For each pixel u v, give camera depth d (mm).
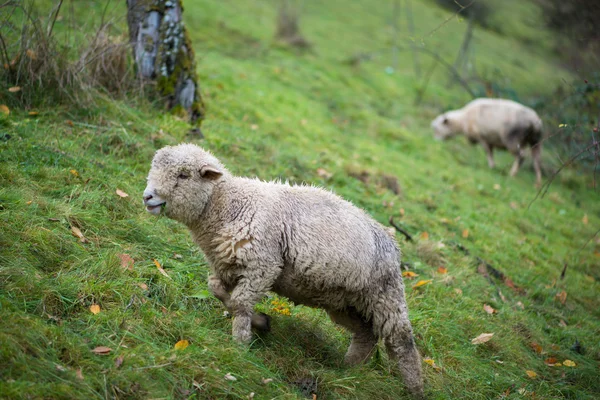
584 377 5836
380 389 4414
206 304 4691
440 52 22391
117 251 4742
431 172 11195
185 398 3576
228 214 4238
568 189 13656
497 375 5348
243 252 4129
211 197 4281
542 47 27344
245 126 9273
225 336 4262
